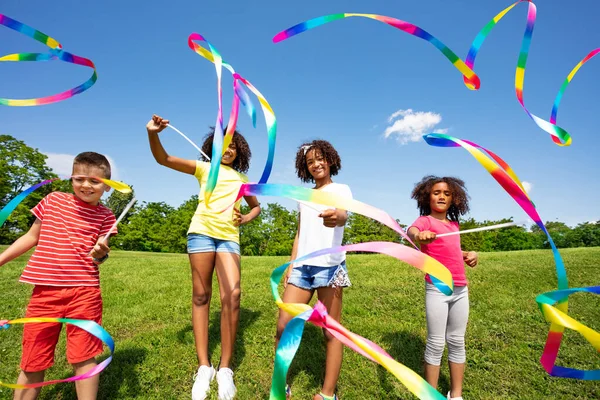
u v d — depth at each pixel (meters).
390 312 3.87
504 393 2.34
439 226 2.45
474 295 4.45
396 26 1.84
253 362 2.68
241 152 2.91
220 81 1.75
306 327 3.34
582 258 7.21
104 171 2.23
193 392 2.22
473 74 1.76
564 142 1.56
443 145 1.61
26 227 27.06
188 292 4.82
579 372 1.35
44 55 2.44
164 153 2.45
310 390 2.35
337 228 2.28
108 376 2.44
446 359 2.80
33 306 2.00
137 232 33.94
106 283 5.56
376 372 2.55
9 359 2.69
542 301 1.25
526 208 1.30
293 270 2.35
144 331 3.32
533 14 1.82
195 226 2.55
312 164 2.47
